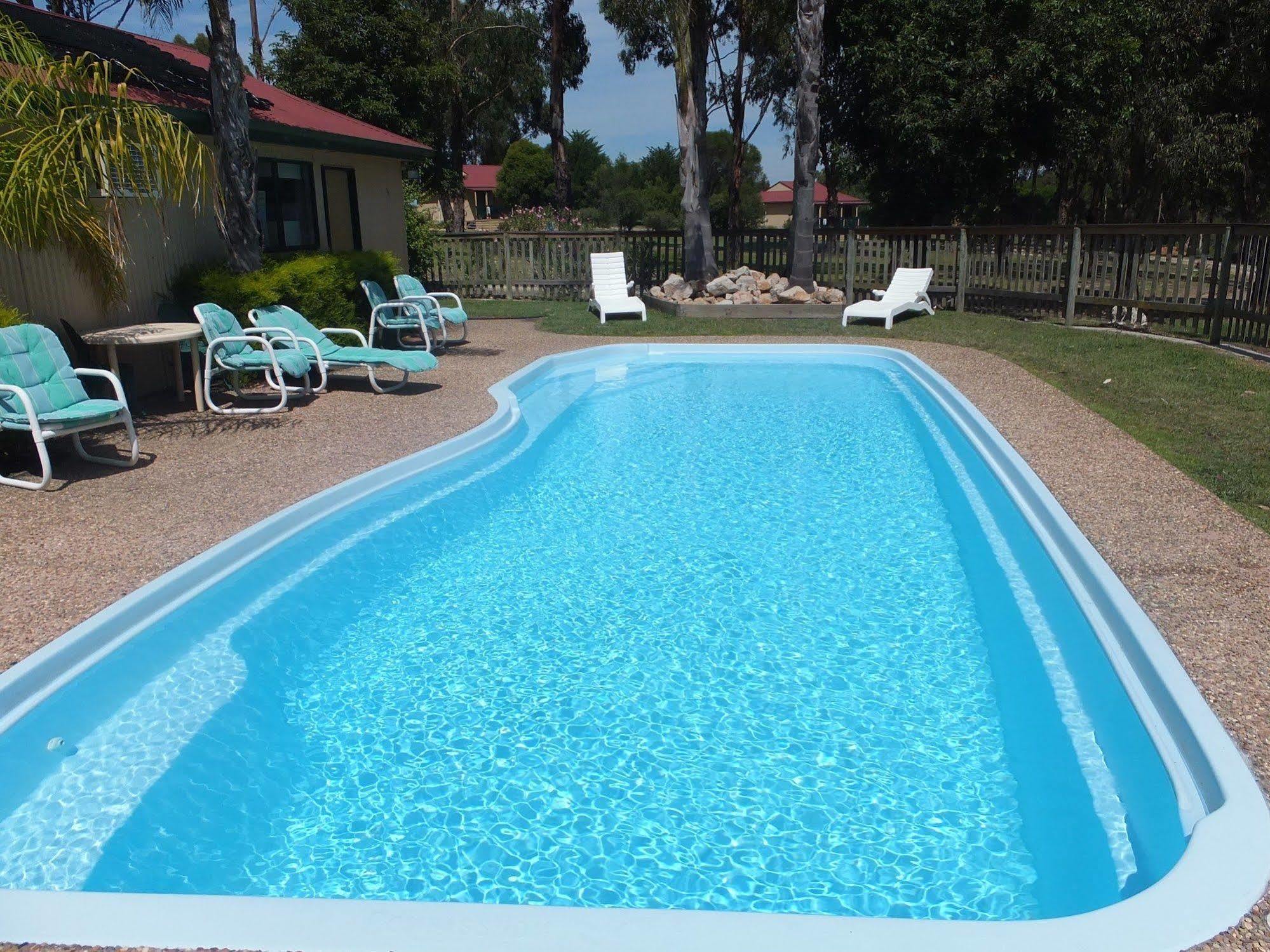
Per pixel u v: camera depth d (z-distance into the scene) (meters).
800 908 2.84
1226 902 2.28
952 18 19.20
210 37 9.37
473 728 3.87
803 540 6.03
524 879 2.97
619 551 5.84
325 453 6.93
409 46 23.30
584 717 3.95
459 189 29.55
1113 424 7.75
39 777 3.33
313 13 22.23
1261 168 29.16
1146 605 4.09
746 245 18.56
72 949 2.17
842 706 4.03
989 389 9.39
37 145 6.50
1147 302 13.03
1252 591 4.23
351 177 14.70
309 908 2.31
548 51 32.91
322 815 3.28
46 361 6.32
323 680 4.26
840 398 10.34
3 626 3.96
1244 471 6.27
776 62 27.14
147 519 5.38
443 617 4.91
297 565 5.33
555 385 10.97
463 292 18.81
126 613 4.10
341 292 11.72
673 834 3.19
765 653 4.52
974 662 4.40
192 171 7.64
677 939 2.20
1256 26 24.77
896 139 20.77
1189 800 2.89
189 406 8.70
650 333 14.05
